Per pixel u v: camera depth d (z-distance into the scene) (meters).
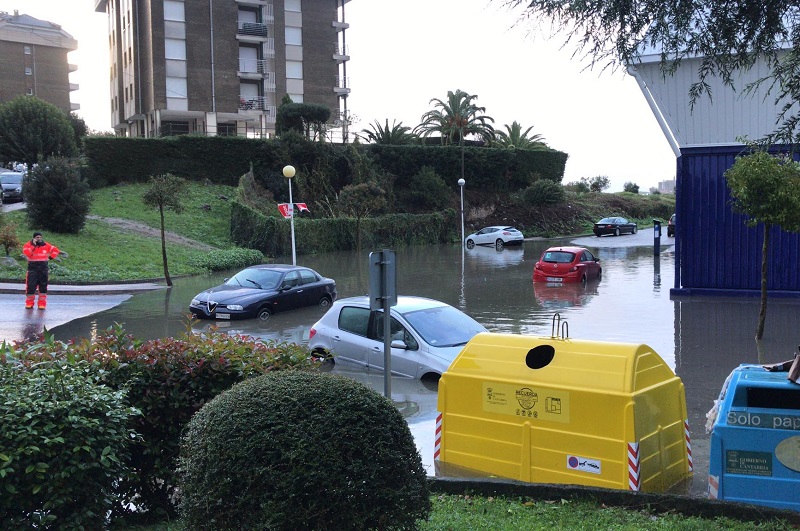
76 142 59.69
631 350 6.36
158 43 53.31
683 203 20.22
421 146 59.69
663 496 5.60
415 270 31.03
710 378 10.98
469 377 6.98
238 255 33.88
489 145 68.38
